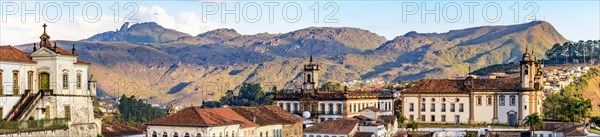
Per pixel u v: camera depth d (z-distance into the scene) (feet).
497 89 594.24
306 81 604.90
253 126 399.24
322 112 588.09
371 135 474.08
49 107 298.76
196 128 355.36
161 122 368.48
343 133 466.29
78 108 317.01
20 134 260.83
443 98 614.75
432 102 618.85
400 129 570.87
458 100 609.83
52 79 303.48
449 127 577.43
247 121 401.70
